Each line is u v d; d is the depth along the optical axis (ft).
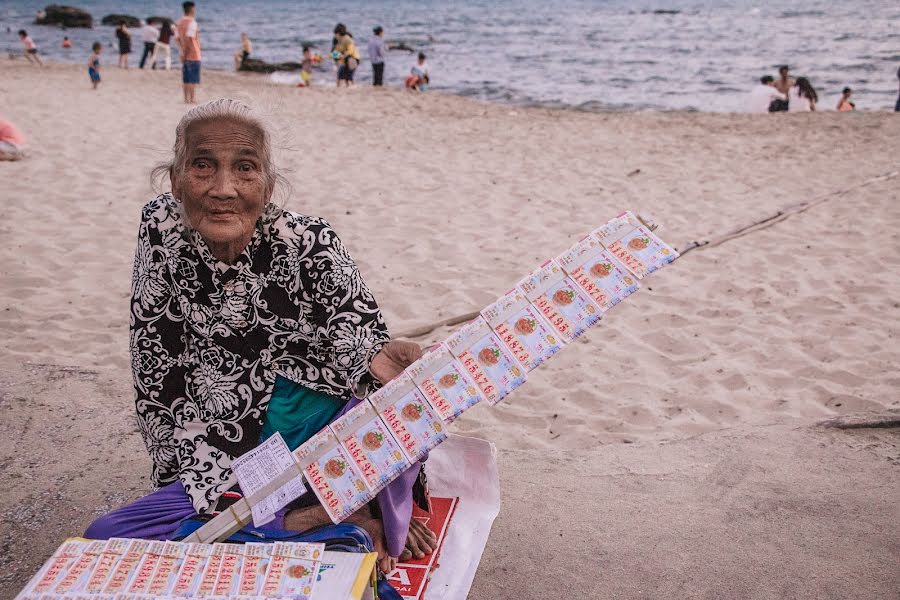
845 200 25.75
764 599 7.89
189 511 7.04
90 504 9.65
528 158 33.27
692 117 43.68
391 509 7.25
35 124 35.96
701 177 29.81
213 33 170.91
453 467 8.67
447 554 7.80
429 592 7.36
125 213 23.88
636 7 262.06
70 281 18.72
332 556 6.08
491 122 41.88
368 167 30.96
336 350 7.00
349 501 6.48
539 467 10.41
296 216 7.07
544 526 9.07
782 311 17.35
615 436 12.34
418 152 33.99
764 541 8.68
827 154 33.22
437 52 115.44
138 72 64.28
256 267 7.00
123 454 10.70
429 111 44.96
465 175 30.01
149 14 260.21
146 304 7.16
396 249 21.66
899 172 28.84
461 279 19.42
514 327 6.68
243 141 6.59
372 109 45.01
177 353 7.30
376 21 214.48
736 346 15.62
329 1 395.55
